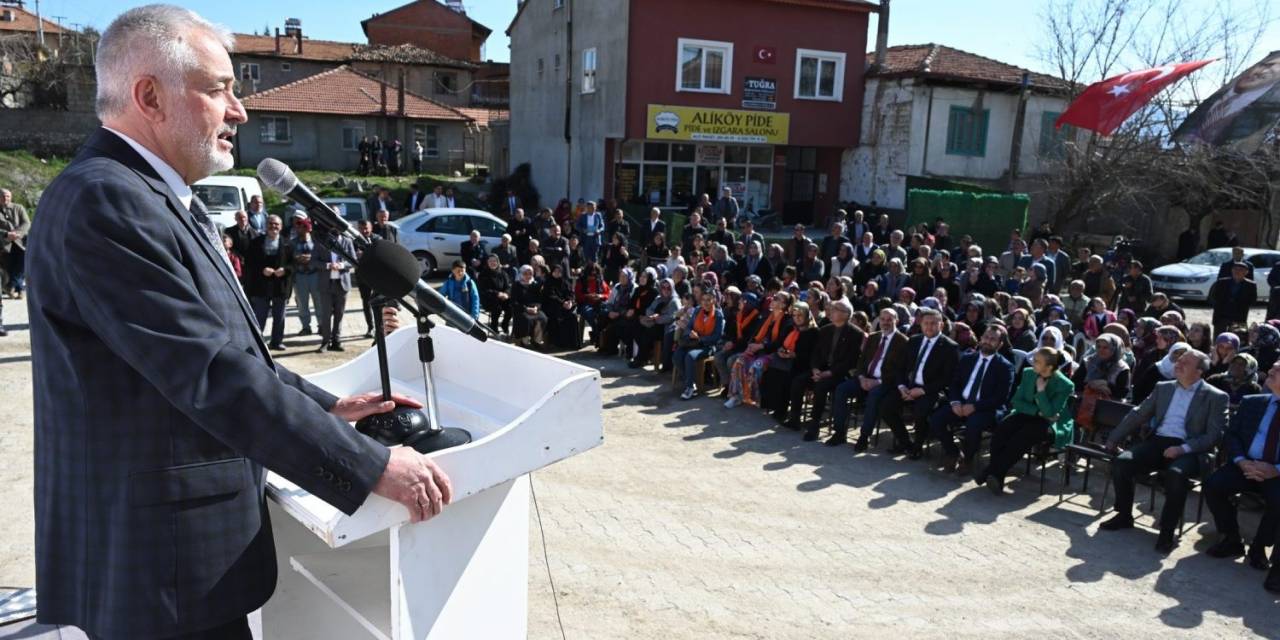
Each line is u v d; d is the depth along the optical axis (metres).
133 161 1.39
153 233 1.30
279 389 1.34
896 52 23.36
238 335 1.45
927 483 6.37
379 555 2.16
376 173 26.66
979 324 8.76
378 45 41.22
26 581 4.11
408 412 1.88
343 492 1.40
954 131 21.42
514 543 1.94
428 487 1.50
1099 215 21.86
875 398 7.06
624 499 5.71
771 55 20.91
